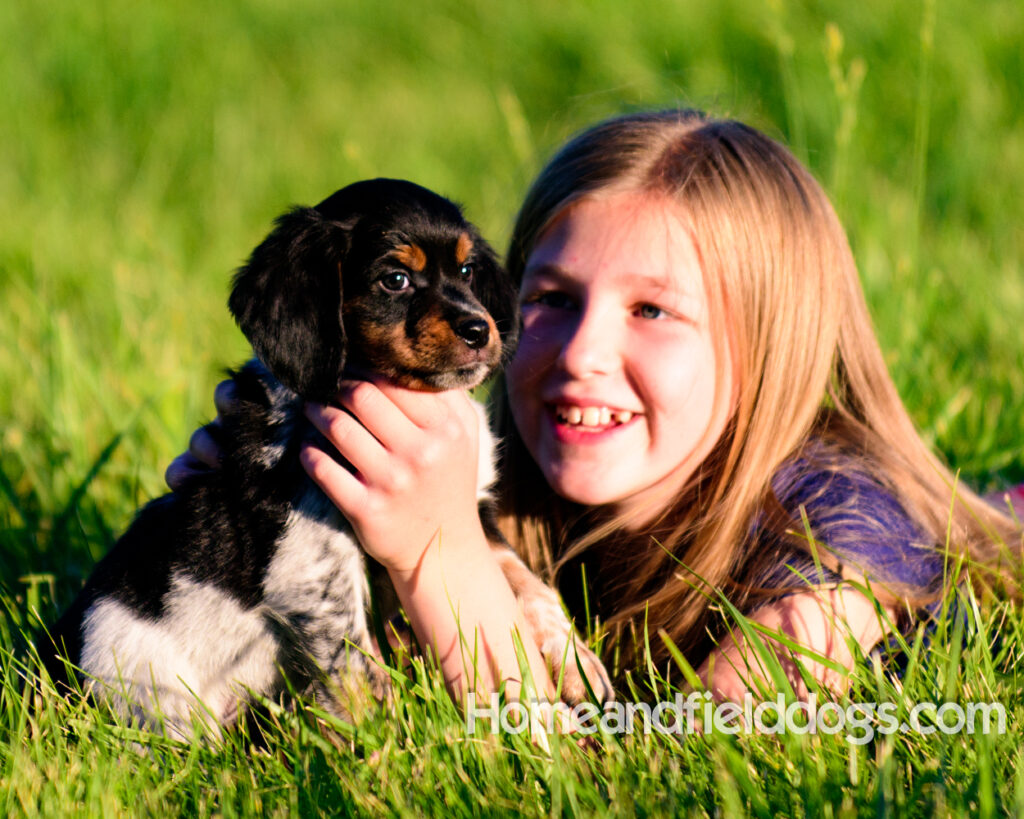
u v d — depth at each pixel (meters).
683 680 4.09
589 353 4.40
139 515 4.55
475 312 4.15
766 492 4.40
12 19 14.94
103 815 3.25
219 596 4.15
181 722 4.12
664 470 4.50
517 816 3.14
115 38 14.95
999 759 3.29
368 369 4.25
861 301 5.02
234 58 16.36
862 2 12.97
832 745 3.35
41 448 6.54
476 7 18.14
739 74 12.85
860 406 4.93
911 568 4.18
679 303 4.41
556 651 4.02
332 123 15.00
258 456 4.16
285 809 3.23
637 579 4.56
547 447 4.61
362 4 18.78
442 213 4.35
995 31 12.44
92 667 4.23
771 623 3.96
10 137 13.17
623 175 4.59
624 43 14.94
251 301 4.15
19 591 5.18
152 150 13.43
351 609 4.09
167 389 6.78
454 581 3.99
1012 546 4.76
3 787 3.42
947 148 11.00
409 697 3.73
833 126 10.55
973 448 6.15
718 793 3.18
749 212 4.57
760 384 4.53
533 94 15.38
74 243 10.29
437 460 3.92
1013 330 7.60
